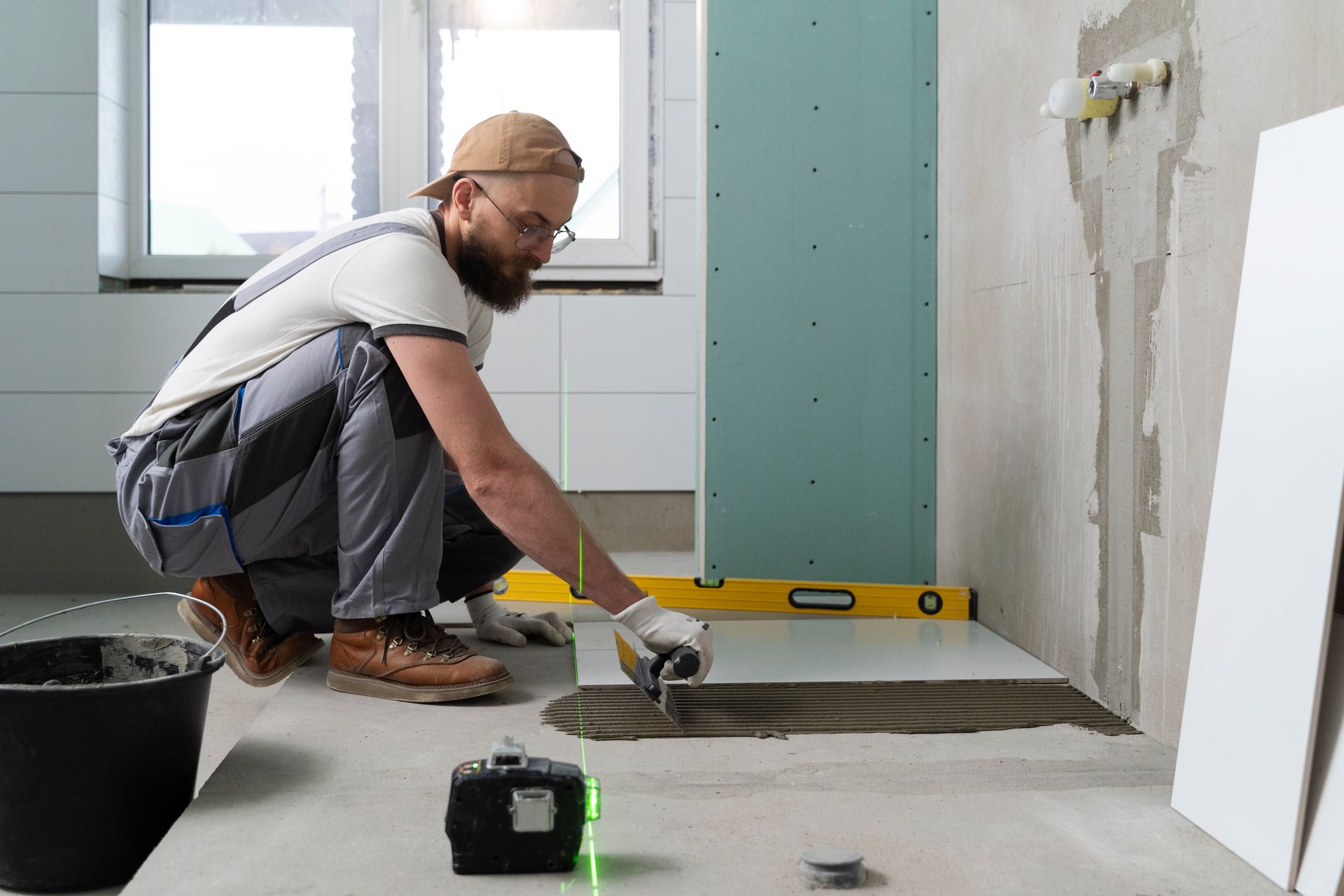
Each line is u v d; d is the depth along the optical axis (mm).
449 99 3168
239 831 977
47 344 2852
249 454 1372
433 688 1387
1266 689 939
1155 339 1290
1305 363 947
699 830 994
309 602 1513
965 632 1879
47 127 2818
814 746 1258
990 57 1839
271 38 3098
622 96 3146
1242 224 1098
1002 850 946
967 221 1970
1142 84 1304
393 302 1321
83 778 961
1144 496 1318
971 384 1965
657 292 3213
